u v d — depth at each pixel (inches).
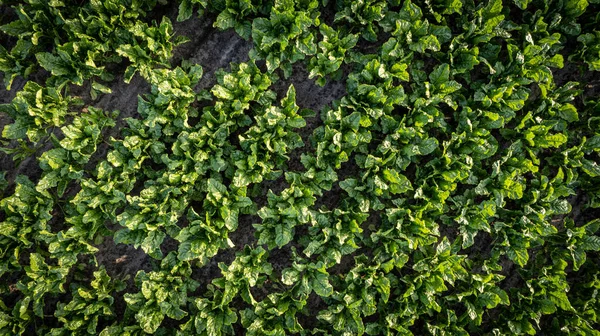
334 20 86.5
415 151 86.5
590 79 96.8
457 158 87.7
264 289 92.3
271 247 86.8
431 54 91.2
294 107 85.4
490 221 93.9
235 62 92.4
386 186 86.4
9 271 85.7
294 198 86.6
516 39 92.5
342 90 93.2
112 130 90.3
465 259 94.6
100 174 83.7
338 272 93.7
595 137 91.2
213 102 90.9
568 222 94.5
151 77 83.5
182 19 85.9
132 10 85.8
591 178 94.8
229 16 85.9
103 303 85.6
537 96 96.0
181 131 87.1
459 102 90.8
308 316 93.7
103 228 86.9
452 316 91.2
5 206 83.4
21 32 84.8
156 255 85.6
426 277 89.5
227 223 84.0
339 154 86.9
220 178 87.7
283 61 89.0
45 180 82.9
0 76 90.2
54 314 84.7
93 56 84.1
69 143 82.7
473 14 88.9
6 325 84.4
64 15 85.7
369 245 90.6
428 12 89.1
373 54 90.2
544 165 96.8
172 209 85.6
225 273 84.8
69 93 89.2
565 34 93.5
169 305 85.3
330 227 87.9
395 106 92.4
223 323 87.5
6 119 90.7
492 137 89.7
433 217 89.9
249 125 91.4
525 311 93.4
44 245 88.4
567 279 98.4
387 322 89.2
